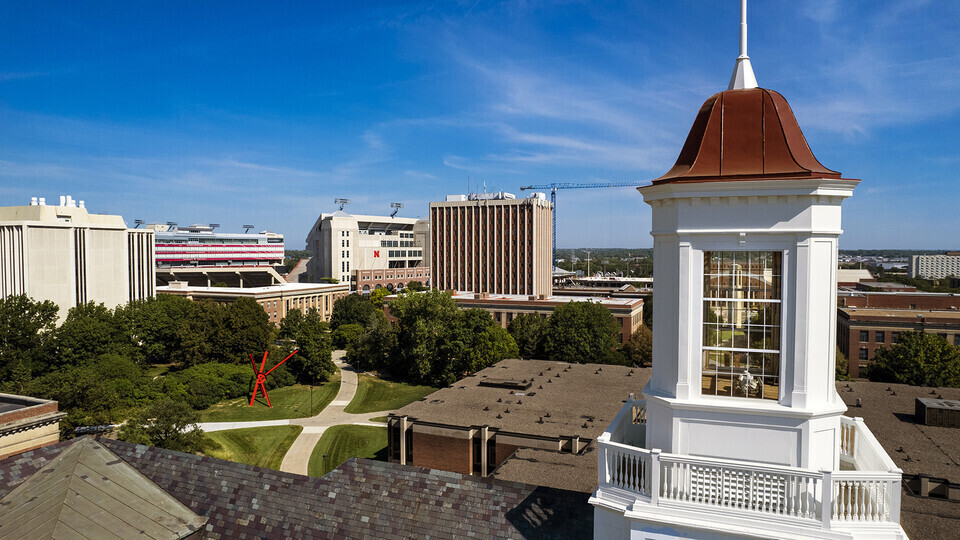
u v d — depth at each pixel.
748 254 13.31
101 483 18.25
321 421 67.88
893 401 37.78
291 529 16.73
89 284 99.88
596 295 152.88
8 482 18.22
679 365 13.52
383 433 63.44
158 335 92.69
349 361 98.75
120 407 55.38
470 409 45.47
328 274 193.25
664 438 13.91
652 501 12.70
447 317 85.94
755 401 13.10
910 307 99.88
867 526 11.67
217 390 75.94
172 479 18.95
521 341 88.88
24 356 71.31
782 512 12.16
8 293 93.06
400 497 17.27
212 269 174.12
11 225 91.19
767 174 12.57
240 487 18.36
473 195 172.62
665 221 13.90
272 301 127.81
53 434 25.42
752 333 13.37
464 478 17.67
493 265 162.00
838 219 12.65
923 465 27.17
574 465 32.09
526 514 16.20
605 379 53.03
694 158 13.91
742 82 14.57
